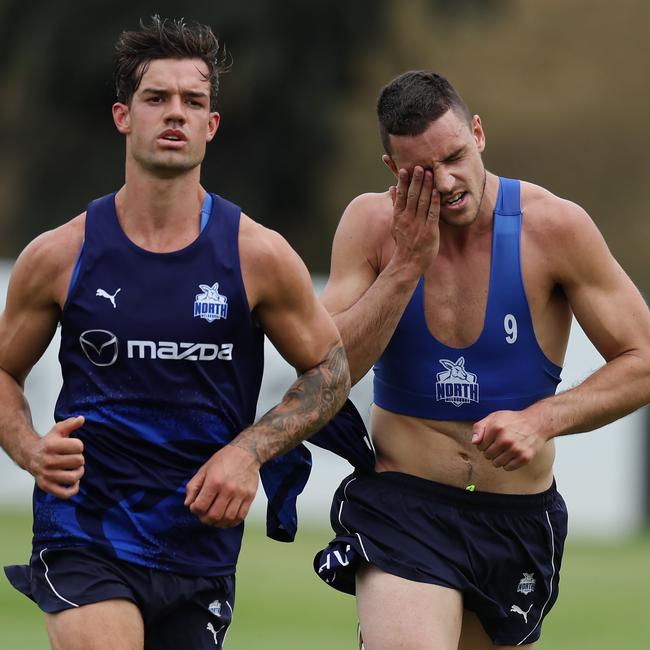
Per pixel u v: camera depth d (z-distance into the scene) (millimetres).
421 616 19047
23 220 99375
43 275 17703
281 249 17859
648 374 19562
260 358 18281
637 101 118938
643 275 113750
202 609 18125
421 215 19250
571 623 35406
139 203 17656
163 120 17375
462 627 20422
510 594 20297
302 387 18031
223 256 17688
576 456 56219
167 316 17531
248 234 17844
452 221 19203
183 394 17688
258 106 98000
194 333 17578
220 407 17844
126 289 17578
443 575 19516
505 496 20000
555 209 19906
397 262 19500
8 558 41031
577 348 53438
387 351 20141
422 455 20078
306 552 47906
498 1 105188
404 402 20141
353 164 106938
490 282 19781
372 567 19734
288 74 97375
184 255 17609
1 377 18141
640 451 56250
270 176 100562
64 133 98438
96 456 17703
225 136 99625
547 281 19875
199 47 17578
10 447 17766
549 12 121188
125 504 17672
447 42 113812
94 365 17688
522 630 20516
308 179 101688
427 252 19375
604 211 116062
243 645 31078
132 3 95312
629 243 115000
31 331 17984
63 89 96875
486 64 118875
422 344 19938
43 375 53500
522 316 19844
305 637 32406
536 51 120000
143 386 17641
